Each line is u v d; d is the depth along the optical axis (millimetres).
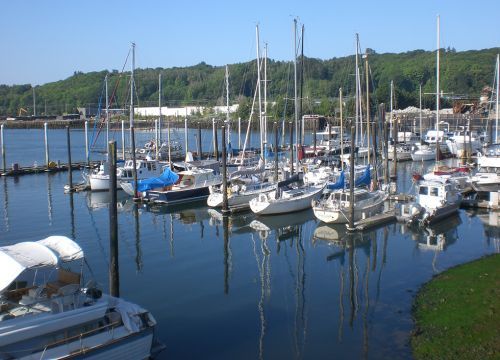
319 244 36312
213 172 55281
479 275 26578
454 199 44438
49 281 18641
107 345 17000
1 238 37375
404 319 22438
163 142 103125
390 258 32312
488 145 70188
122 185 54656
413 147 88250
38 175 71375
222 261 32344
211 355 19562
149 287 27359
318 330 21625
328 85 157500
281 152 85812
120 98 155375
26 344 16125
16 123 192875
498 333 19359
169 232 40000
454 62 192500
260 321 22734
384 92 149125
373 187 48875
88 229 40688
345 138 100625
